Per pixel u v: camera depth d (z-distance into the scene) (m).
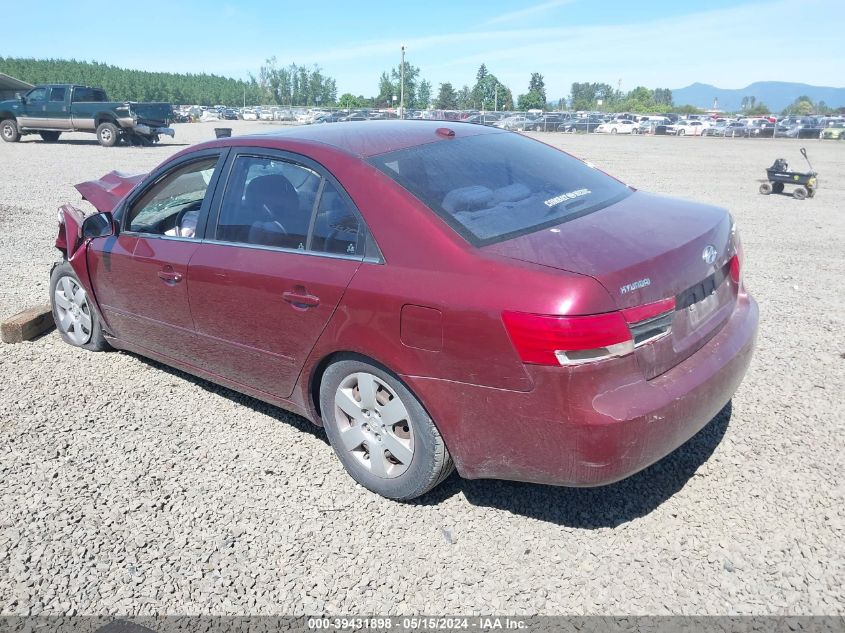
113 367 5.03
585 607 2.70
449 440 3.02
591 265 2.74
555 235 3.00
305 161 3.57
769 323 5.89
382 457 3.35
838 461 3.64
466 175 3.46
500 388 2.78
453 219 3.09
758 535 3.08
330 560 2.99
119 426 4.16
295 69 139.38
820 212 12.74
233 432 4.09
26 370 4.98
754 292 6.97
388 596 2.78
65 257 5.38
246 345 3.81
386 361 3.09
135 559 3.01
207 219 4.02
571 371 2.62
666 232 3.13
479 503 3.37
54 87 25.09
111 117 24.48
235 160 3.96
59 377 4.86
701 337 3.10
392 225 3.13
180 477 3.62
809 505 3.28
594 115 62.59
